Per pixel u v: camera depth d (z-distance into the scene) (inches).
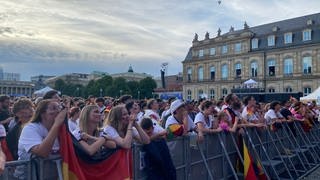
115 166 198.1
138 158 226.2
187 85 3356.3
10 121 285.0
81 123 204.4
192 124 310.2
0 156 143.5
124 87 3718.0
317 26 2454.5
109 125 211.0
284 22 2751.0
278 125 461.1
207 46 3186.5
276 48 2642.7
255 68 2780.5
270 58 2691.9
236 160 355.3
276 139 452.8
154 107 407.2
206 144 305.1
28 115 209.9
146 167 232.5
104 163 191.3
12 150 202.8
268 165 387.2
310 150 532.4
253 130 391.5
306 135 563.8
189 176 278.4
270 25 2847.0
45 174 161.0
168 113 374.3
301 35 2534.5
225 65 3011.8
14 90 5285.4
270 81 2674.7
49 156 163.3
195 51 3312.0
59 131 169.3
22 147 162.2
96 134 211.6
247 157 345.7
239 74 2896.2
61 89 4963.1
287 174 436.8
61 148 167.8
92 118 204.7
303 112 567.2
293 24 2652.6
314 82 2423.7
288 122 501.0
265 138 424.5
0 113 297.6
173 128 270.1
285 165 414.9
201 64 3238.2
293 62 2551.7
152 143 235.1
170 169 236.7
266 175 366.3
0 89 5172.2
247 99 429.4
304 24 2556.6
